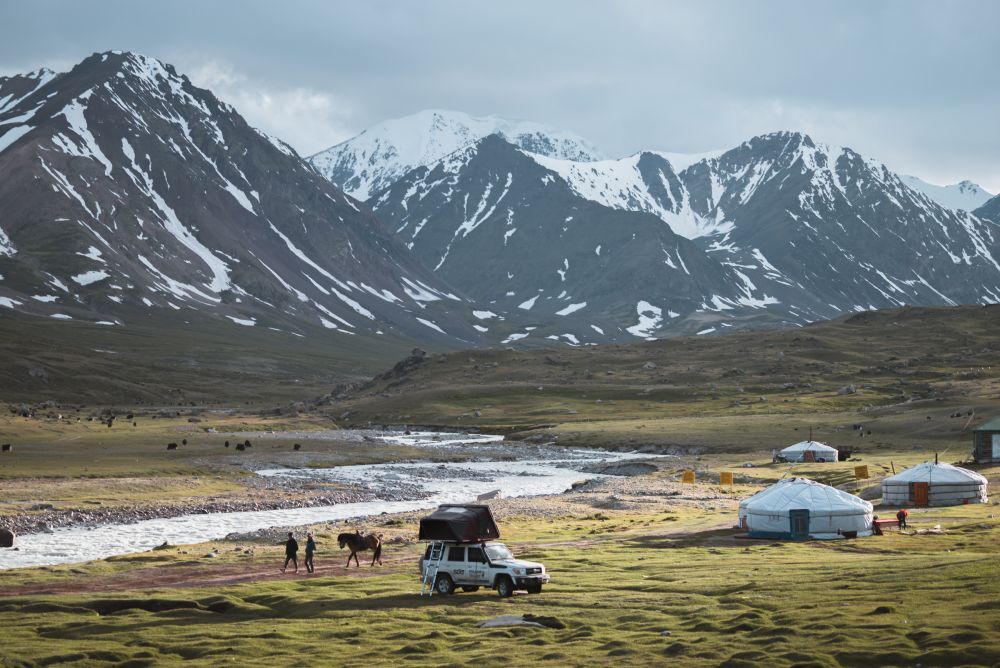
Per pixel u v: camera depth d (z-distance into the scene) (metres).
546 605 44.22
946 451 145.62
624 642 35.88
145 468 124.19
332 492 112.69
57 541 76.19
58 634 41.34
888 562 50.50
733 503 101.19
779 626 36.38
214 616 44.62
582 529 77.81
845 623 35.88
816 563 52.66
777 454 146.38
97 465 124.06
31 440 156.12
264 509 99.44
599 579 50.69
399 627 40.75
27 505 90.38
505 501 102.75
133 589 51.97
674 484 121.19
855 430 178.75
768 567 52.09
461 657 34.72
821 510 67.94
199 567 59.62
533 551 62.75
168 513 92.94
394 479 131.88
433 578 48.81
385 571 57.78
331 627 40.97
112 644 38.62
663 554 60.38
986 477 107.19
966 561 47.31
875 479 110.00
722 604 41.66
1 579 55.78
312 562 57.75
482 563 47.72
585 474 145.38
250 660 35.59
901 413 193.62
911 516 79.56
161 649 37.75
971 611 36.16
